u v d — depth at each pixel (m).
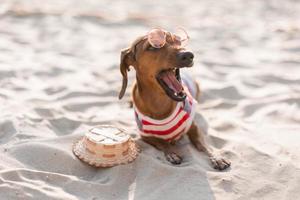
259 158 1.49
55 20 2.94
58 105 1.83
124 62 1.50
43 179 1.37
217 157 1.49
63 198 1.30
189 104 1.52
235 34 2.80
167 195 1.34
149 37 1.42
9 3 3.32
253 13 3.40
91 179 1.41
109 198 1.34
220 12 3.43
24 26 2.77
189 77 1.73
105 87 2.00
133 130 1.66
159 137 1.54
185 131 1.54
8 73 2.08
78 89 1.96
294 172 1.43
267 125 1.73
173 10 3.48
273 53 2.45
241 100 1.92
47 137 1.58
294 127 1.71
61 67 2.19
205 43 2.61
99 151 1.42
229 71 2.21
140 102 1.51
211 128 1.70
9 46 2.42
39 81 2.04
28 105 1.81
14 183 1.32
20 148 1.48
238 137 1.64
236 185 1.39
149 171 1.41
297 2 3.75
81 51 2.43
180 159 1.49
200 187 1.37
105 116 1.77
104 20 3.02
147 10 3.45
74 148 1.48
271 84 2.07
